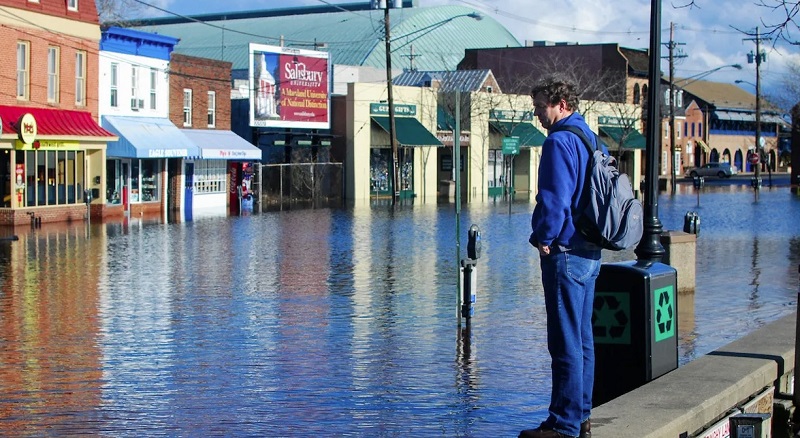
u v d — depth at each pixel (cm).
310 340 1318
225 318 1502
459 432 866
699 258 2470
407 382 1065
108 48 4028
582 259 630
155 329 1402
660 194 6519
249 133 5288
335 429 876
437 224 3650
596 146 634
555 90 638
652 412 710
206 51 8119
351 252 2580
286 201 5394
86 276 2033
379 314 1545
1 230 3259
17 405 963
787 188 7394
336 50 8031
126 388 1037
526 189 7025
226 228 3425
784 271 2183
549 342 642
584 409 655
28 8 3528
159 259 2381
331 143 5775
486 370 1127
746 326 1445
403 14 8662
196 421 903
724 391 776
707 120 10788
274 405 963
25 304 1638
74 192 3775
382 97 5878
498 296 1758
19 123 3375
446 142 6350
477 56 8369
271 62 5194
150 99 4309
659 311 856
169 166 4509
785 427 884
